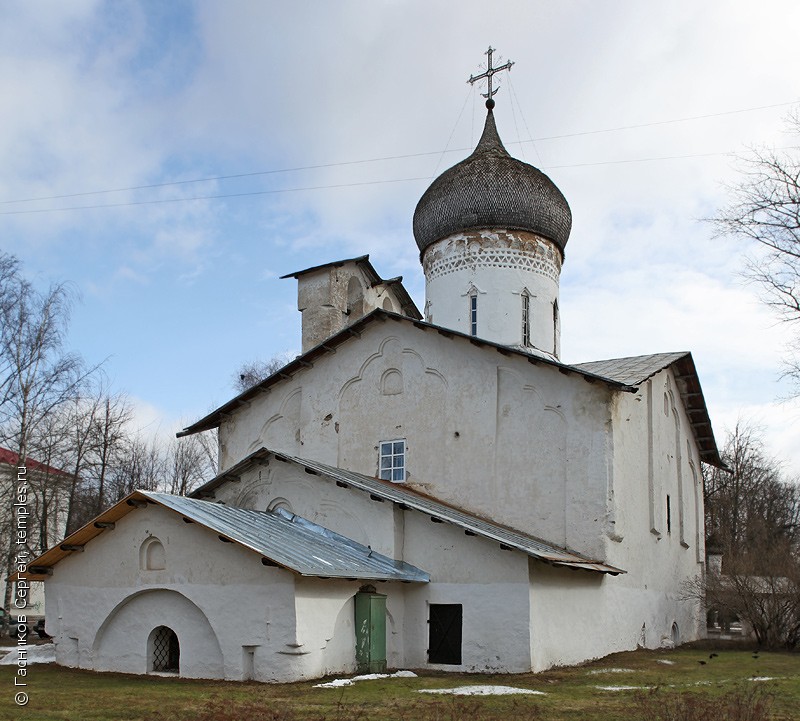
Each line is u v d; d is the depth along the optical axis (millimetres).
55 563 17250
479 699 12789
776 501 51938
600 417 20328
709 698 12742
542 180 27125
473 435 21594
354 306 27797
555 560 16656
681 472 27812
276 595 14766
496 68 29469
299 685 14086
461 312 26281
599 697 13188
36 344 26859
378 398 23188
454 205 26688
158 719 10711
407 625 17703
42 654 18156
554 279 27250
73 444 33250
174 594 15906
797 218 17188
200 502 17219
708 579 27938
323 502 19016
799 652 23500
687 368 27172
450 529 17734
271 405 24953
